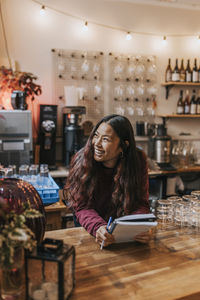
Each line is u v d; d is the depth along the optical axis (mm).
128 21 4020
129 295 982
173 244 1382
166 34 4219
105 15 3902
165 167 3854
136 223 1245
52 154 3500
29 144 3021
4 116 2916
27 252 921
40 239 1174
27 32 3631
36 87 3631
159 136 3912
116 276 1097
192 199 1674
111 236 1318
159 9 4105
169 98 4387
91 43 3908
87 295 978
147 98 4234
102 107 4051
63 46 3797
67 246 970
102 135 1461
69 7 3742
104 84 4031
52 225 2293
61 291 891
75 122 3436
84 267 1158
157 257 1252
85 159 1564
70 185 1643
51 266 886
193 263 1207
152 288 1025
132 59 4105
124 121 1491
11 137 2957
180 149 4289
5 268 881
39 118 3418
